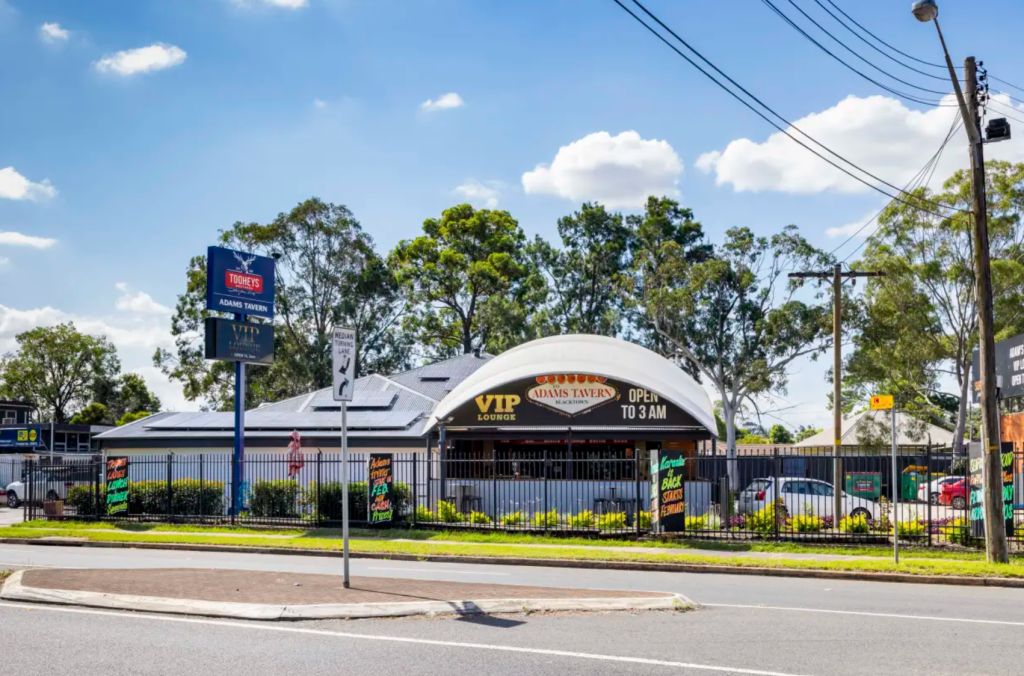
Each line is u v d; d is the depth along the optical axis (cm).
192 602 1129
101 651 892
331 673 807
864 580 1647
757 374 5634
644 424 3397
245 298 3459
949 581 1599
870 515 2819
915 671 834
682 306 5750
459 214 8100
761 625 1070
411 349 7594
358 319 6944
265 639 953
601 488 3266
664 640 964
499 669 824
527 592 1261
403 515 2653
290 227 6831
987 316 1828
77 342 9038
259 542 2264
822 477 4772
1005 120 1844
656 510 2245
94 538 2419
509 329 6938
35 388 8856
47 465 3366
